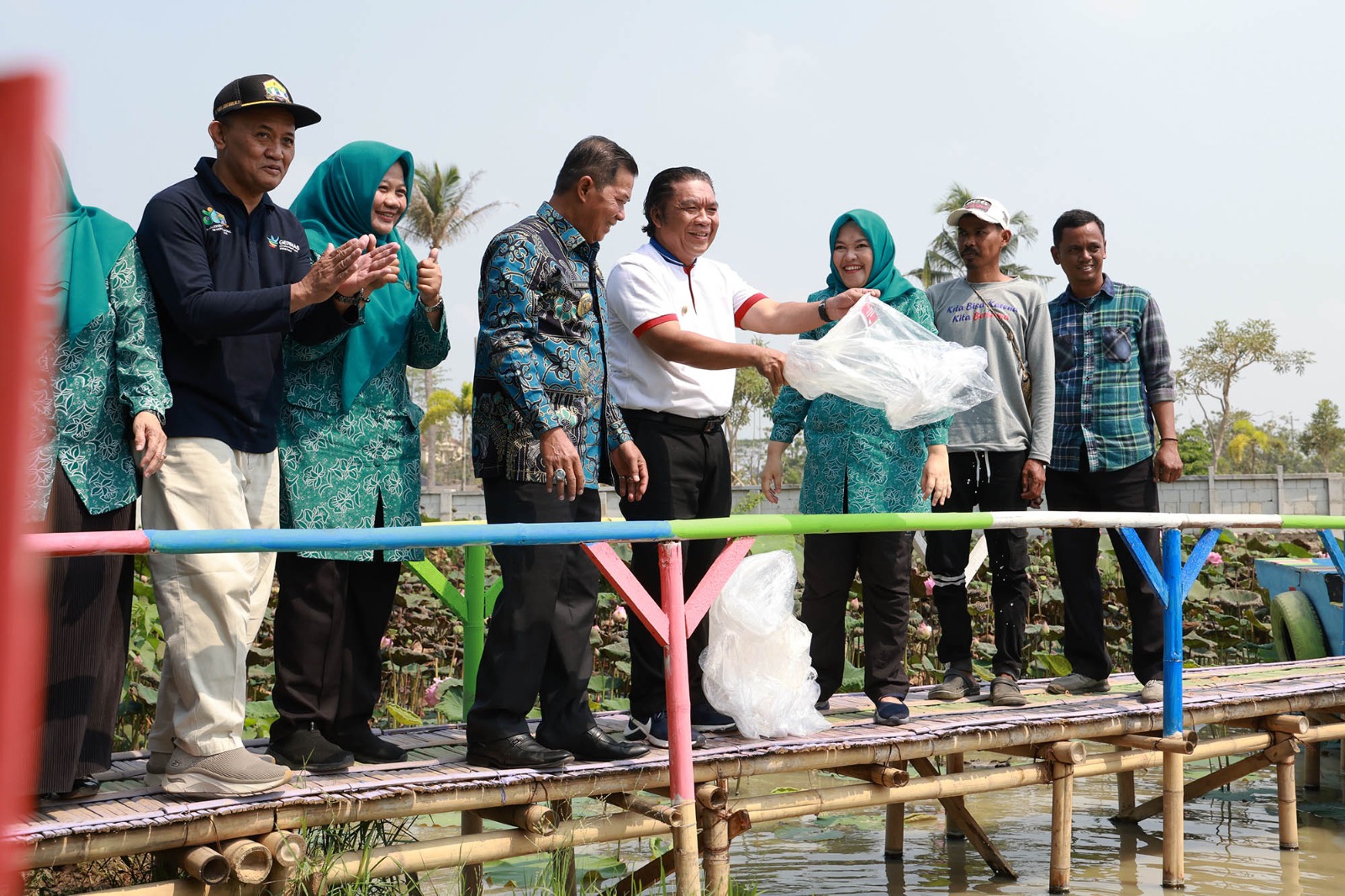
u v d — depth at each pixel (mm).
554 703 3666
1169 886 4555
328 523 3475
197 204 3170
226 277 3207
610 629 8242
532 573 3475
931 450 4535
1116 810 5824
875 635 4504
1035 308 5129
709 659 4113
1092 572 5375
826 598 4668
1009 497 5074
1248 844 5203
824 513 4582
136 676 5863
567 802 3566
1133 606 5242
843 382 3924
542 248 3533
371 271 3088
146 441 2936
